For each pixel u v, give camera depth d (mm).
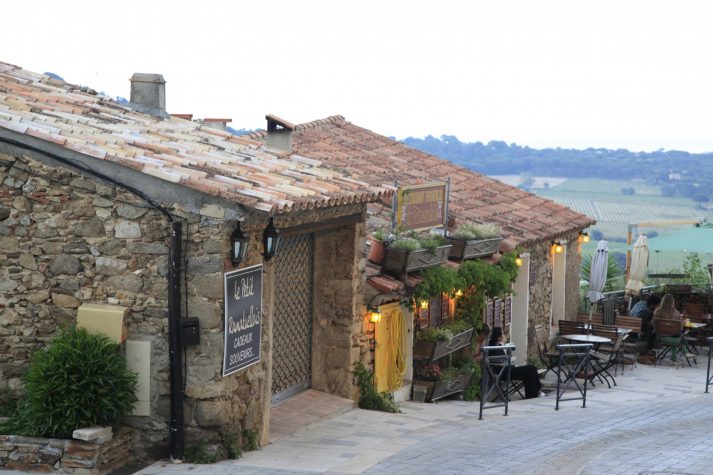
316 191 13273
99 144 12250
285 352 15102
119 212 11945
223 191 11547
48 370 11500
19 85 15344
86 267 12102
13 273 12273
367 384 16016
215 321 11781
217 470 11484
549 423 15055
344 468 11594
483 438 13617
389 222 18375
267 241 12695
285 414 14492
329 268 15695
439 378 17734
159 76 17109
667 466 11656
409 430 14273
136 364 11977
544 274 24672
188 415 11938
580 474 11180
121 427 12008
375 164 24297
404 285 16500
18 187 12148
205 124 20391
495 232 19578
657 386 20156
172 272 11766
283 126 17438
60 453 11328
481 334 19922
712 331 25406
